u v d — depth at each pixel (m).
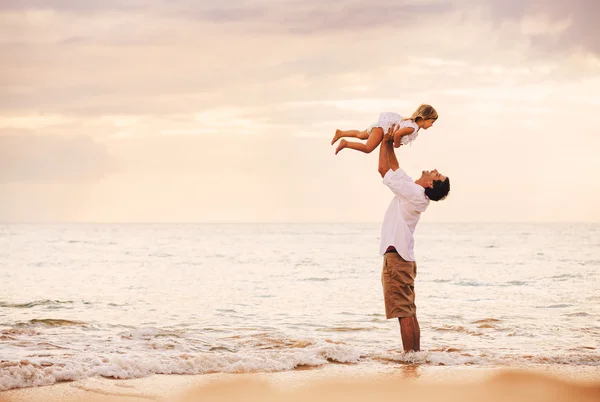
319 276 21.41
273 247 51.34
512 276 20.69
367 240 71.12
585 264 27.91
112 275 21.33
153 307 11.82
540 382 4.61
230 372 5.01
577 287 16.50
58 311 11.15
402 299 5.77
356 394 4.23
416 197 5.60
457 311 10.95
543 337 7.73
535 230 130.25
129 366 4.95
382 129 5.63
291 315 10.54
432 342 7.23
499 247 49.59
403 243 5.71
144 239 71.12
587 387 4.45
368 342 7.34
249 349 6.50
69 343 6.88
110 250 43.03
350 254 39.25
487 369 5.12
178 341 7.03
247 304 12.40
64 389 4.33
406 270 5.76
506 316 10.12
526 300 13.01
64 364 4.99
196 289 16.14
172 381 4.62
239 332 8.22
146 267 26.03
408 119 5.61
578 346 7.04
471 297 13.79
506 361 5.64
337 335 8.02
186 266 27.02
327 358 5.65
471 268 25.34
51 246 48.66
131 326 8.71
